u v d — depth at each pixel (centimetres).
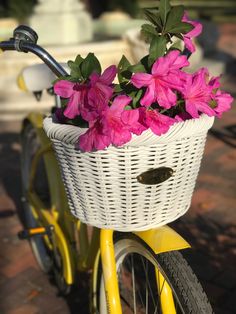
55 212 271
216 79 166
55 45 770
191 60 774
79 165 169
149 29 167
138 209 172
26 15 1220
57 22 784
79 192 177
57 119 177
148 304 206
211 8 1831
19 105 680
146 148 158
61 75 181
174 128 156
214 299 282
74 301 290
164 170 164
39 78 261
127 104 155
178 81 152
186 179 172
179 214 181
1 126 627
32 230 274
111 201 171
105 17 1049
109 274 202
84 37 823
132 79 153
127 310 219
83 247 246
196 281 173
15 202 416
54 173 267
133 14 1395
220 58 850
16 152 532
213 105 165
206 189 416
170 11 161
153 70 152
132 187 166
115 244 209
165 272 176
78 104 157
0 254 342
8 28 997
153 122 153
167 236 179
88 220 182
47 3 791
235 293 287
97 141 150
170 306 180
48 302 291
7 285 309
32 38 187
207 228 354
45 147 269
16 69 749
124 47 700
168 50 170
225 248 329
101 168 164
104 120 147
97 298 232
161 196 170
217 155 489
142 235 185
